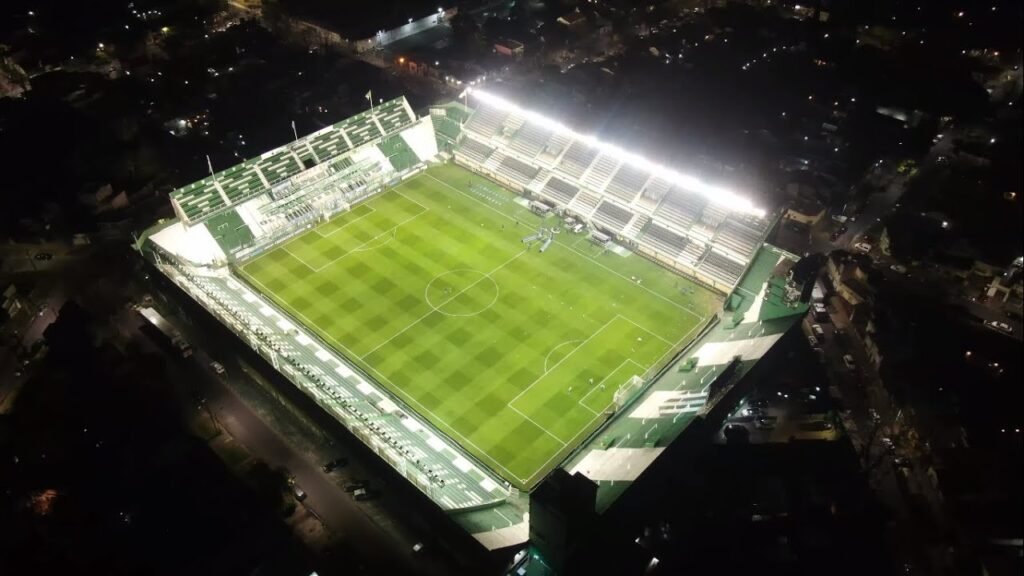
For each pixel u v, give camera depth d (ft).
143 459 286.25
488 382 317.01
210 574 243.19
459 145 467.52
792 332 320.70
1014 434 303.89
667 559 256.52
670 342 336.90
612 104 531.09
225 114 519.60
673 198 398.21
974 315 371.76
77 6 645.51
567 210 418.31
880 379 334.03
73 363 331.16
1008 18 608.19
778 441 303.27
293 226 408.67
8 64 578.66
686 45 607.78
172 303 353.72
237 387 326.85
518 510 260.21
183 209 391.45
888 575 256.93
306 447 300.61
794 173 455.22
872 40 626.64
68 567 252.01
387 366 324.39
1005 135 488.44
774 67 577.02
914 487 290.76
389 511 278.05
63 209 432.25
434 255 389.60
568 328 344.49
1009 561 261.24
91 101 526.98
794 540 264.72
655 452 262.26
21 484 282.15
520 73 584.81
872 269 387.55
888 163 477.36
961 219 424.87
